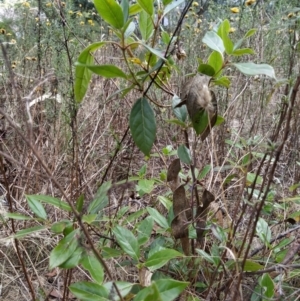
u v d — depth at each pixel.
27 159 1.70
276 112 1.86
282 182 1.64
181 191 1.04
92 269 0.77
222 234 1.03
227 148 1.84
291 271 1.08
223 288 1.04
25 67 2.08
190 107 0.92
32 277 1.37
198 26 2.77
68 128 1.82
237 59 2.13
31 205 0.88
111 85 2.17
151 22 1.02
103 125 2.11
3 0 2.36
